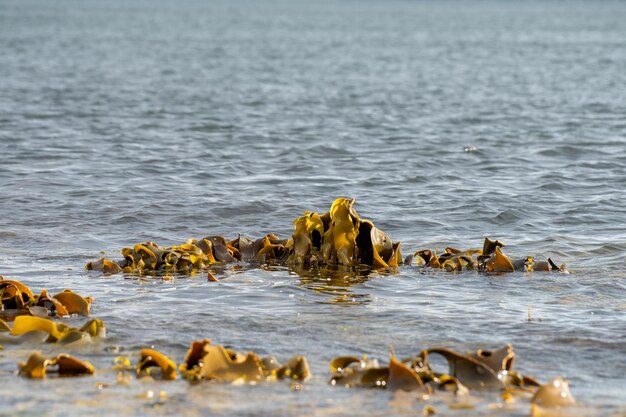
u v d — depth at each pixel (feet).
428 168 160.15
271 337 64.90
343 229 89.61
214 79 359.05
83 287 79.71
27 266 88.12
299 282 82.07
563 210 123.34
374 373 54.90
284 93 307.99
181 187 135.85
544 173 154.30
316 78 371.76
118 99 274.16
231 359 57.52
